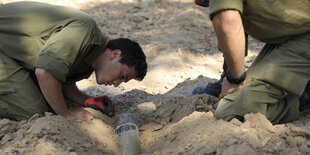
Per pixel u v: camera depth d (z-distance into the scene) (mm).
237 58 3328
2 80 4082
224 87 3830
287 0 3588
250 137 3209
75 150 3346
